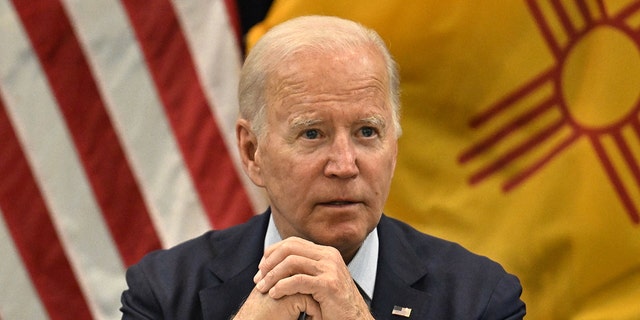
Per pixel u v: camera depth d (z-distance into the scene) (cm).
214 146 1259
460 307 779
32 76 1265
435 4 1112
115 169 1269
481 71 1112
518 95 1109
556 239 1099
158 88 1260
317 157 725
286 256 730
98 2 1260
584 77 1096
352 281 735
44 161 1270
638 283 1092
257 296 734
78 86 1264
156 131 1262
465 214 1126
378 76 736
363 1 1127
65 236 1273
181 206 1258
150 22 1259
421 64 1123
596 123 1092
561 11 1096
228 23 1258
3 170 1272
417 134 1140
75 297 1278
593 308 1098
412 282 799
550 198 1102
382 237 826
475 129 1124
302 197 731
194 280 818
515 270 1109
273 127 739
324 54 728
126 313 816
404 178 1148
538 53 1102
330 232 734
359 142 732
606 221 1092
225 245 844
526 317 1110
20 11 1262
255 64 752
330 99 720
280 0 1159
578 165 1095
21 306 1280
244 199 1256
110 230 1269
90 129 1267
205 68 1256
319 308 729
